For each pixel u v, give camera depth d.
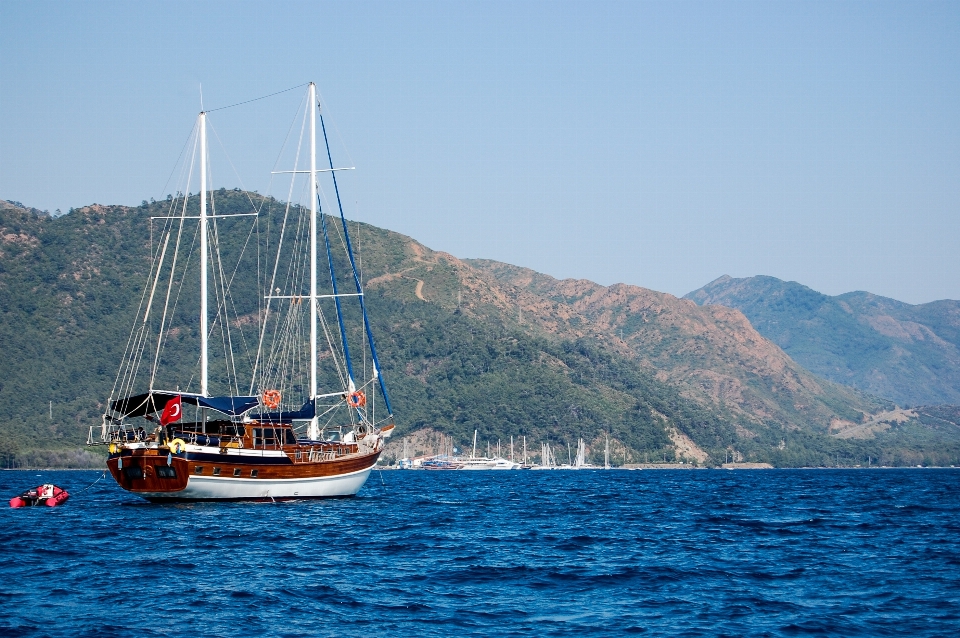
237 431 62.56
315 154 76.69
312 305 74.12
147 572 38.25
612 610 32.28
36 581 36.28
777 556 44.28
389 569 39.56
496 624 30.27
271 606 32.16
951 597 34.59
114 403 61.50
